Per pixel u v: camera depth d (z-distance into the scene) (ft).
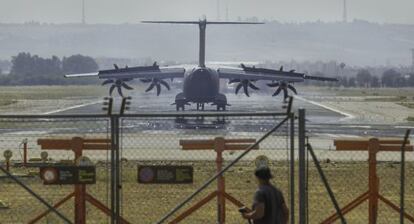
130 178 384.88
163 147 509.76
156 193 344.69
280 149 460.14
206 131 650.43
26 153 465.47
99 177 386.11
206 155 481.87
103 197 325.42
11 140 588.50
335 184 376.27
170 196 337.72
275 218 194.70
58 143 245.86
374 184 250.37
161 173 218.79
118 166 211.61
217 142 250.57
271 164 443.73
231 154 439.22
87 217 291.17
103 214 297.33
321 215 296.30
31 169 422.82
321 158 488.02
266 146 534.37
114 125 211.00
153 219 287.48
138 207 310.86
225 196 253.65
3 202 316.60
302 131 211.20
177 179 219.00
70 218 288.10
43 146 245.65
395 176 409.49
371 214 251.19
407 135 232.12
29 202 320.09
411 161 479.41
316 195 342.03
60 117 208.95
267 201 194.59
